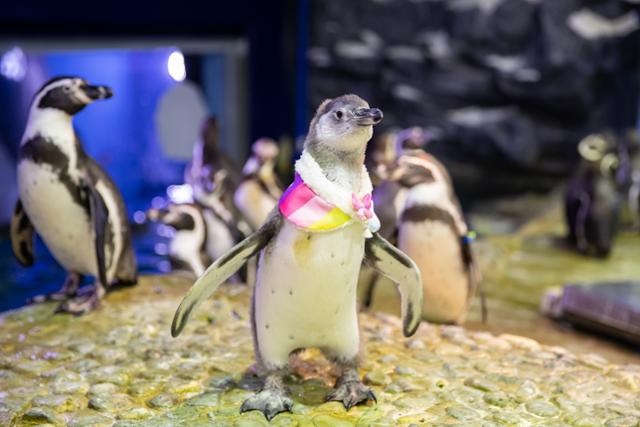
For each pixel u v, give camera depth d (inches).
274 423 125.8
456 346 167.2
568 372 154.5
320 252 120.0
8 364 150.8
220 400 135.0
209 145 297.7
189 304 125.3
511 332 221.3
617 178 382.9
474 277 194.7
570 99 532.7
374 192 224.7
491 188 516.4
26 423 127.5
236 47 407.2
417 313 136.2
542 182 536.7
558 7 524.1
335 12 595.2
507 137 538.0
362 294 251.0
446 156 572.4
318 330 129.5
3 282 304.5
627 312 209.0
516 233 368.2
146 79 593.0
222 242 257.0
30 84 508.1
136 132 605.6
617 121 540.7
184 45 388.8
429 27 580.1
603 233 318.3
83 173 174.1
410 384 143.6
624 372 155.1
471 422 128.7
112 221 182.5
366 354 155.3
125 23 362.9
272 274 124.6
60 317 177.5
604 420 132.4
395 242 192.2
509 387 145.1
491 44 553.3
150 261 330.6
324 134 120.5
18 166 175.8
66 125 172.9
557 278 290.5
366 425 126.4
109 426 126.0
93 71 566.6
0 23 332.5
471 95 563.8
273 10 412.8
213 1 387.9
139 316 178.1
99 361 153.3
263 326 130.2
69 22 347.9
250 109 423.8
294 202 120.9
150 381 143.3
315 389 139.9
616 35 523.8
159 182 538.0
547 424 130.3
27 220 191.0
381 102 598.9
